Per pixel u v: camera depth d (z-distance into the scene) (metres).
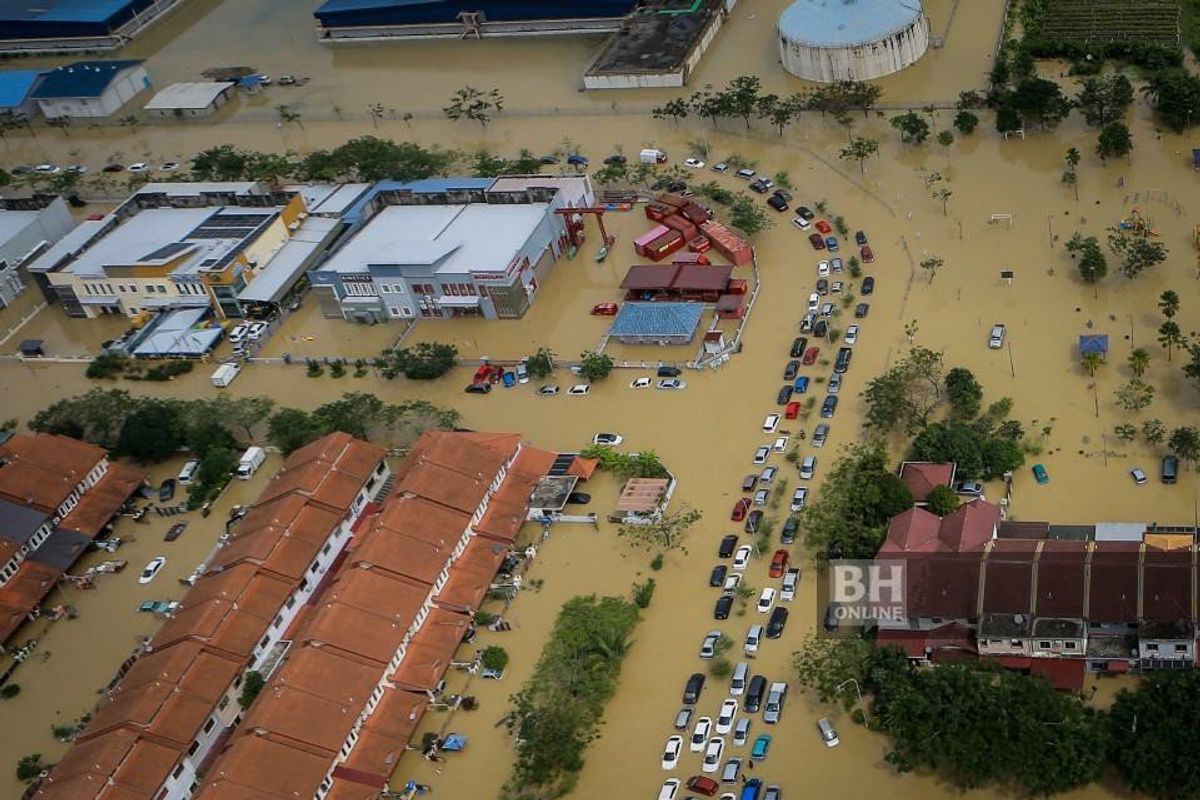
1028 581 180.12
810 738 178.88
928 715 169.75
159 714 189.50
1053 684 175.88
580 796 178.25
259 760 178.38
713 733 182.25
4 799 195.38
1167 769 158.88
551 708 185.00
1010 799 166.38
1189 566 174.62
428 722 192.75
